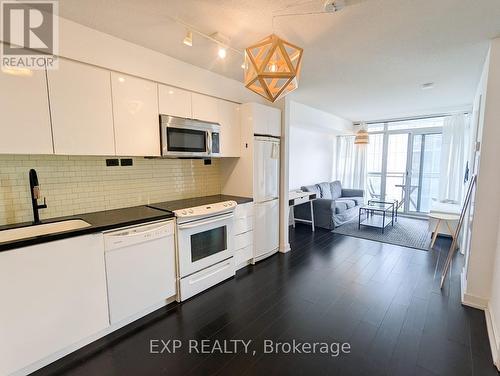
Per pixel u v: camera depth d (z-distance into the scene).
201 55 2.51
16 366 1.54
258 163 3.28
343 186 7.16
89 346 1.87
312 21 1.92
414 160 6.23
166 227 2.29
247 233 3.19
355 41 2.26
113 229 1.93
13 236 1.82
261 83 1.54
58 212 2.15
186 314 2.27
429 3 1.69
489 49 2.30
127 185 2.60
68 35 1.86
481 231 2.30
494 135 2.22
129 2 1.67
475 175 2.50
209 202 2.91
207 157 2.92
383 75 3.19
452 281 2.85
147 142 2.37
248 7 1.74
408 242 4.20
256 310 2.32
